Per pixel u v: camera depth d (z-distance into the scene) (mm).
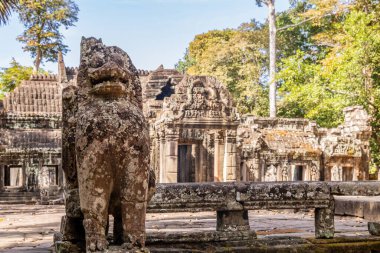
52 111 27797
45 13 48938
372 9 32500
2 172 25125
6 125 26500
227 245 5176
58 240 4789
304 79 28391
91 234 3764
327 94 27109
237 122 25625
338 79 26609
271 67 35250
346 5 34750
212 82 25594
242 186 5324
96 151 3742
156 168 25359
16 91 28438
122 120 3822
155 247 4992
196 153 25203
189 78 25312
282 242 5340
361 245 5422
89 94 4043
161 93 31438
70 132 4238
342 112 32000
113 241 4125
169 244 5086
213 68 46844
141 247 3801
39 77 29734
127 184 3795
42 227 10000
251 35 45844
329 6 35281
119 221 4137
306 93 26859
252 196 5320
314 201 5496
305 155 28156
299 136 29062
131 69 4258
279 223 9047
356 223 9055
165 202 5082
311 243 5379
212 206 5215
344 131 30391
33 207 19000
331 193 5547
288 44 45688
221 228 5316
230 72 46156
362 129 29422
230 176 25328
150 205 5047
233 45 46750
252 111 44281
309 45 43188
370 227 5914
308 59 42219
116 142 3764
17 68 45719
